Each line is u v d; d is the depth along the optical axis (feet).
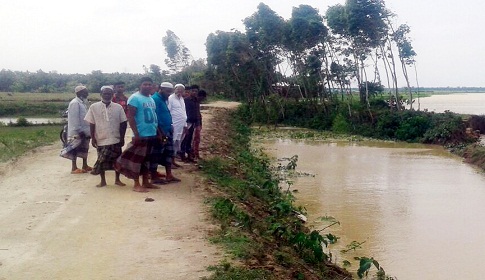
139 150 32.07
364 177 59.11
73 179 36.06
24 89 277.23
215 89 195.83
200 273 19.34
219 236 24.03
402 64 126.93
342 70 135.74
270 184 40.68
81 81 295.69
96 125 32.58
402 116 111.86
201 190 33.45
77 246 22.33
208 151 53.21
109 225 25.39
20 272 19.31
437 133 100.12
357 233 35.81
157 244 22.68
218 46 178.60
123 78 233.14
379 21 122.31
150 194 31.86
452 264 29.96
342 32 130.72
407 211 42.57
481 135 112.06
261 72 150.71
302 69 142.82
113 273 19.26
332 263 27.84
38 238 23.36
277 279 19.76
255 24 149.18
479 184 55.83
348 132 119.03
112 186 33.81
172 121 39.11
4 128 98.73
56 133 73.10
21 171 39.37
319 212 41.55
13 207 28.66
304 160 73.41
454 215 41.57
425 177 60.13
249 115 143.13
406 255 31.40
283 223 31.12
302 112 140.77
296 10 140.26
